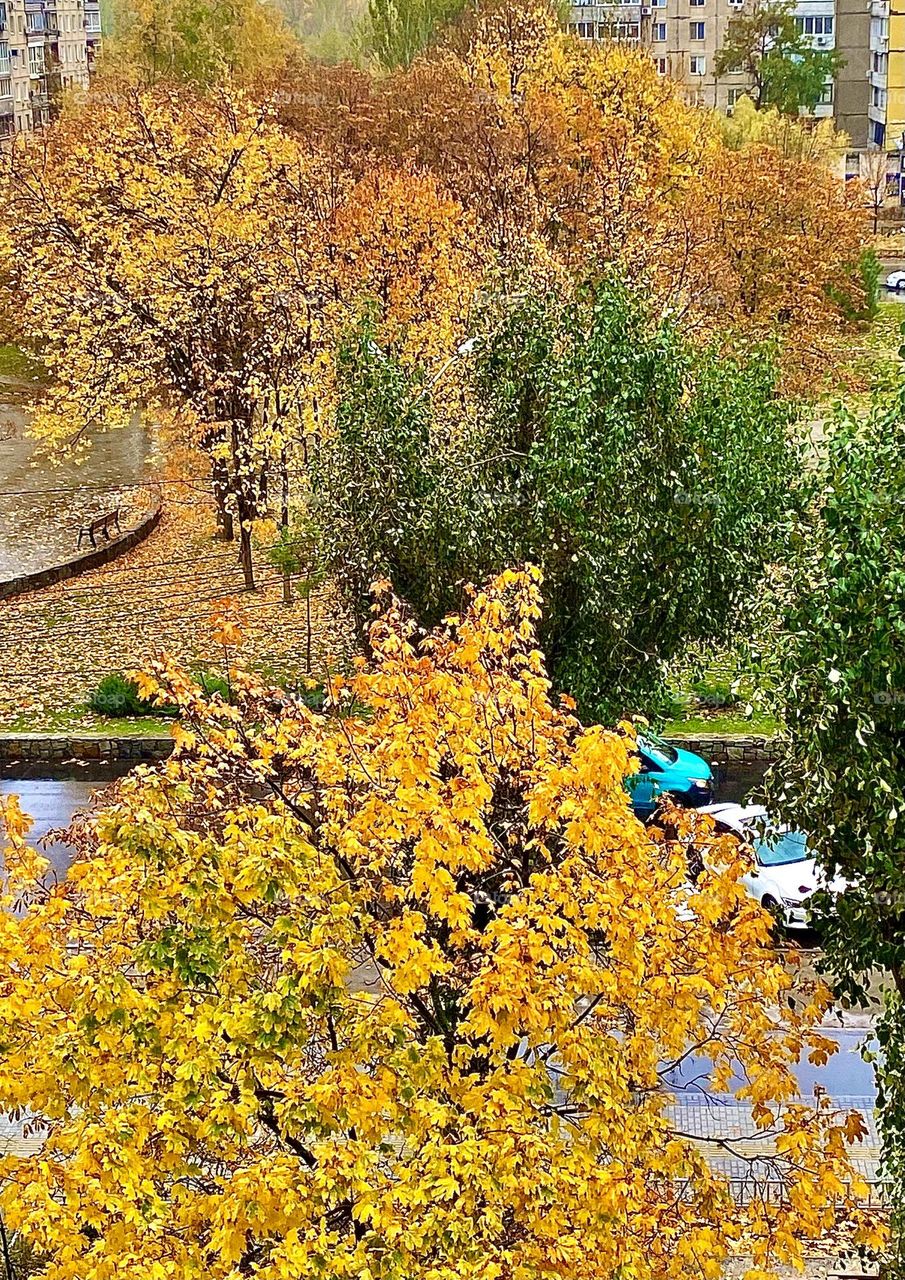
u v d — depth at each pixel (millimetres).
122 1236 8812
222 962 9391
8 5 91312
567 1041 9508
